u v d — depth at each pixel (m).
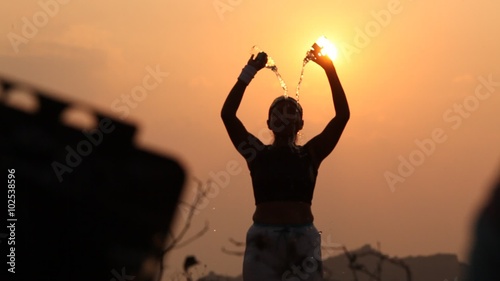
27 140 4.59
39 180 4.57
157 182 4.65
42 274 4.59
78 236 4.59
